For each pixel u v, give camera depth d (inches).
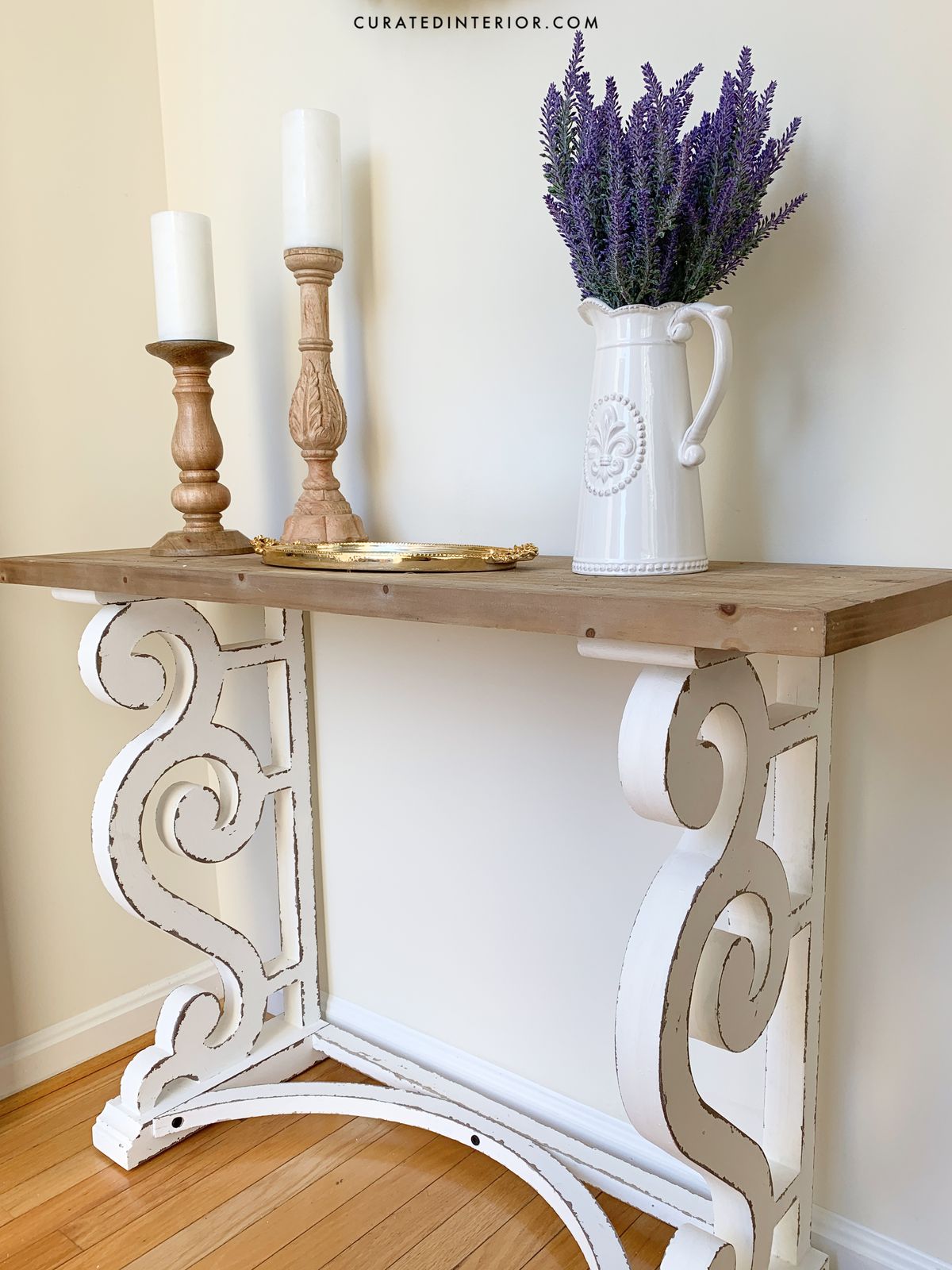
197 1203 42.1
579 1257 38.7
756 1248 29.3
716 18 32.9
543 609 23.5
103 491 51.8
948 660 31.8
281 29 45.4
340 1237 39.9
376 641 47.9
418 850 48.3
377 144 42.8
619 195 26.6
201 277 41.4
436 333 42.4
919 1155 34.9
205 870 58.7
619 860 40.9
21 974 50.6
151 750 43.3
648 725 23.2
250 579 31.5
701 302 28.3
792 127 28.9
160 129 52.4
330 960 53.9
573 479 39.4
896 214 30.3
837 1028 36.1
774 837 33.4
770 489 34.0
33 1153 45.6
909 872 33.6
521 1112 46.0
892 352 31.0
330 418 39.8
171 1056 45.9
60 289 48.9
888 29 29.7
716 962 26.3
